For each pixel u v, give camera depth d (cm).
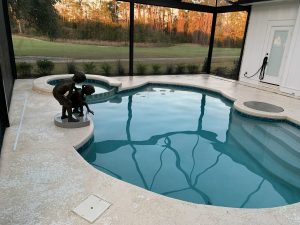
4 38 635
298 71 805
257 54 991
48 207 235
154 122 580
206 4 1109
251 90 869
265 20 948
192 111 679
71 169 301
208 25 1438
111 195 258
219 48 1444
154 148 449
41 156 327
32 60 1205
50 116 475
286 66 842
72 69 970
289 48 830
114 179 286
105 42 1364
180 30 1485
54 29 1221
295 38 808
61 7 1196
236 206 309
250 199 325
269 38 938
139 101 740
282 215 249
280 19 891
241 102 707
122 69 1063
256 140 524
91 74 959
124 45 1414
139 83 874
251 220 238
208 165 405
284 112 628
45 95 626
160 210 242
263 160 439
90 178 285
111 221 223
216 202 314
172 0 994
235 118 640
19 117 462
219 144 488
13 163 306
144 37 1434
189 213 241
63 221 219
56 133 400
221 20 1397
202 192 332
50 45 1308
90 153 416
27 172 289
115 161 395
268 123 617
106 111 636
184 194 325
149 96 801
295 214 252
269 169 409
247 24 1026
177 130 542
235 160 430
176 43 1514
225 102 780
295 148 501
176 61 1444
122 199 253
